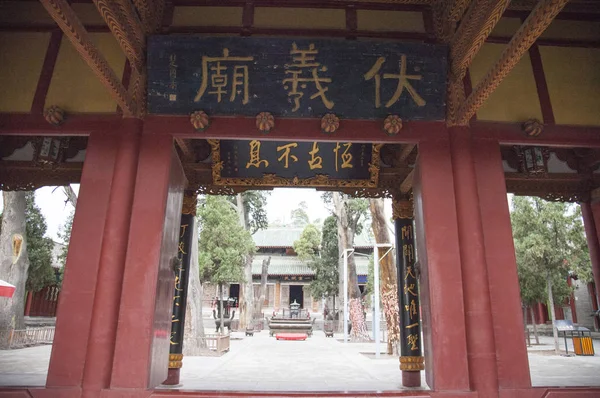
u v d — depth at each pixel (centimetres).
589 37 776
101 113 696
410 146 932
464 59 636
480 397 596
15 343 2136
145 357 595
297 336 3075
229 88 666
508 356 631
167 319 696
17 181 978
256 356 1883
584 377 1152
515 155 1038
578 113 731
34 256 3048
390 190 1056
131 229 639
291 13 764
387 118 670
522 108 729
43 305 3984
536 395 612
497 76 548
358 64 671
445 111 697
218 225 2958
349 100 677
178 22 750
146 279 622
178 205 755
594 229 1061
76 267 644
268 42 659
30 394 585
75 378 599
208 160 1031
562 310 3800
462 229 657
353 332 2875
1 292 1538
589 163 1044
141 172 663
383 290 1942
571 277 2998
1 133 693
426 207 668
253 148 991
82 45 488
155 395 580
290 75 670
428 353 658
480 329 620
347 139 691
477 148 713
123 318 606
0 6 739
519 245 2255
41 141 959
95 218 665
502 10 510
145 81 686
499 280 662
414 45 670
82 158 989
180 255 1018
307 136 685
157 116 686
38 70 713
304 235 4259
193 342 1964
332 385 1037
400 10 772
